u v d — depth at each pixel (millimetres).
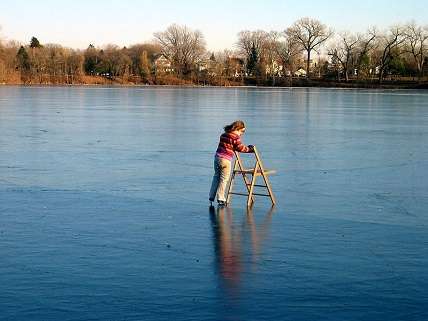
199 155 19516
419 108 51469
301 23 143000
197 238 9680
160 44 147875
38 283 7621
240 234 9938
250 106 52656
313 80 136125
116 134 26312
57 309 6836
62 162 17734
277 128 30516
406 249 9148
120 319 6586
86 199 12516
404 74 138750
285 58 145625
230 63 145250
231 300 7125
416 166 17500
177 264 8375
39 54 128750
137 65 138125
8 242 9352
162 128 29484
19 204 11961
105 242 9398
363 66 139375
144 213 11344
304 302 7086
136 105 52125
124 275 7922
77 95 72562
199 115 39969
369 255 8844
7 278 7793
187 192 13375
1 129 28047
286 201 12547
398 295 7324
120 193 13188
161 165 17297
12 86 112000
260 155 19797
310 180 15047
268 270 8156
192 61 143375
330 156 19688
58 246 9164
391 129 30484
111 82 131875
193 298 7172
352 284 7668
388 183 14680
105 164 17406
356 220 10945
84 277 7840
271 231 10141
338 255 8836
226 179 12117
